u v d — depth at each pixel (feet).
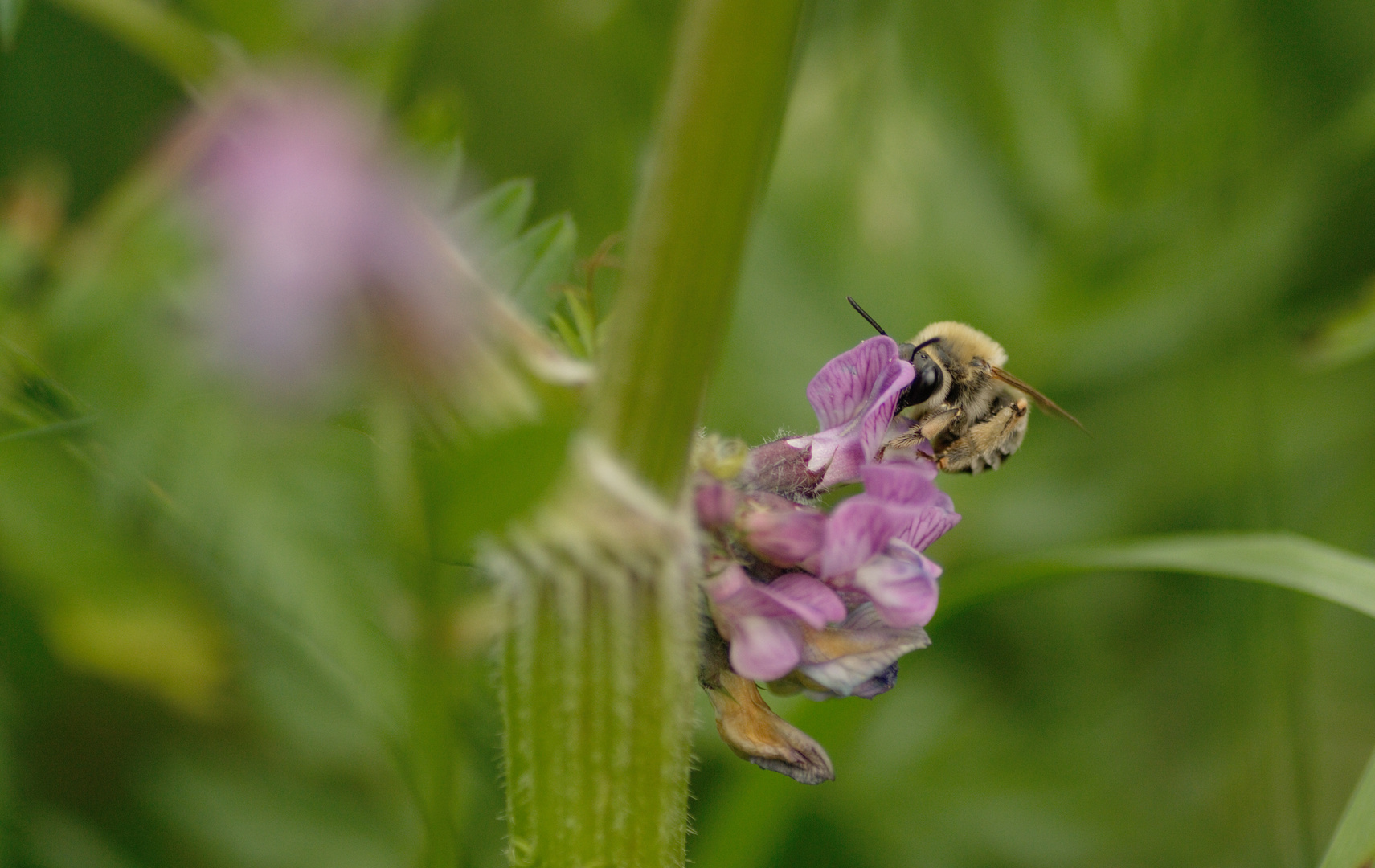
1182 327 1.87
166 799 1.52
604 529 1.19
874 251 1.90
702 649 1.24
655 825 1.21
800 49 1.32
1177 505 1.89
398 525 1.13
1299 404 1.94
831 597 1.22
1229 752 1.72
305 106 1.10
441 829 1.16
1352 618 1.98
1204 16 1.85
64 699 1.53
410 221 1.12
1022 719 1.74
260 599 1.14
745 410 1.79
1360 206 1.89
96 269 1.13
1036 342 1.90
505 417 1.15
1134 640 1.87
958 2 1.92
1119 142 1.87
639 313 1.19
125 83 1.65
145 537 1.44
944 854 1.57
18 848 1.47
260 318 1.09
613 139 1.71
